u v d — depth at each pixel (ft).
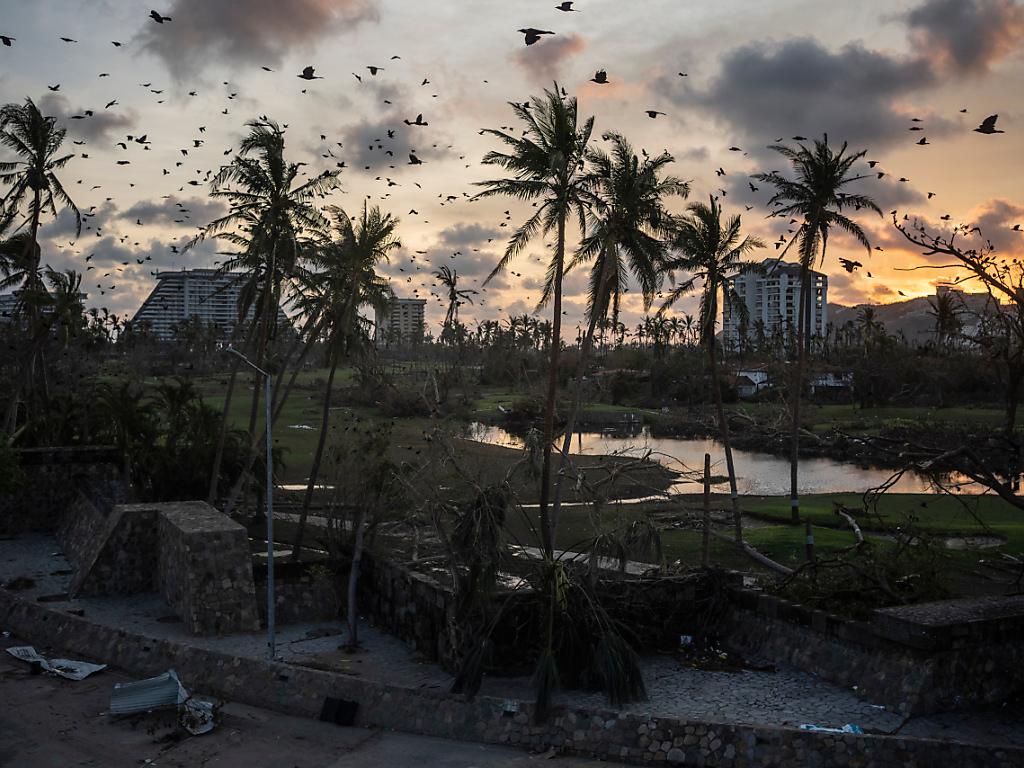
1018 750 63.36
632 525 102.27
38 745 71.10
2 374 212.43
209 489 168.55
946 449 95.35
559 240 117.91
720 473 263.29
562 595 78.74
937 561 96.48
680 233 139.95
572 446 323.57
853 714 72.95
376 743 73.10
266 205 146.92
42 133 175.63
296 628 106.01
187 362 572.51
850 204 142.00
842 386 444.55
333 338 138.10
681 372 465.06
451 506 95.04
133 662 90.68
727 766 66.18
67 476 159.22
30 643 99.19
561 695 78.33
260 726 76.74
